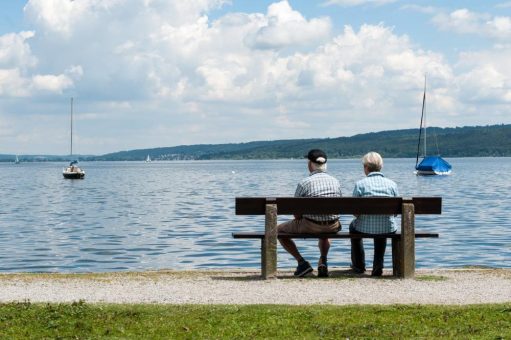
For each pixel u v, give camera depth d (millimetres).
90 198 63125
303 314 10141
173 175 150625
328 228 14133
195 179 118375
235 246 27141
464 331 9164
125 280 13602
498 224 34656
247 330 9266
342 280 13562
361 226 14227
